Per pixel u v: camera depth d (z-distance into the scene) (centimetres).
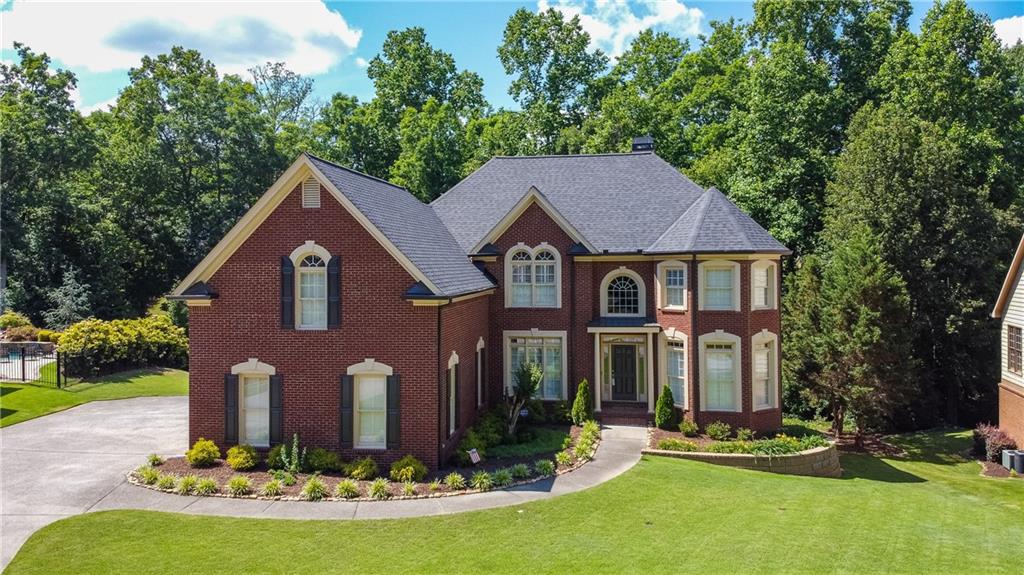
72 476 1844
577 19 5700
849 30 4359
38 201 4388
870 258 2800
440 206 3170
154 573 1264
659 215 2858
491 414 2516
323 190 1977
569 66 5694
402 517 1573
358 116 5856
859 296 2775
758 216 4028
